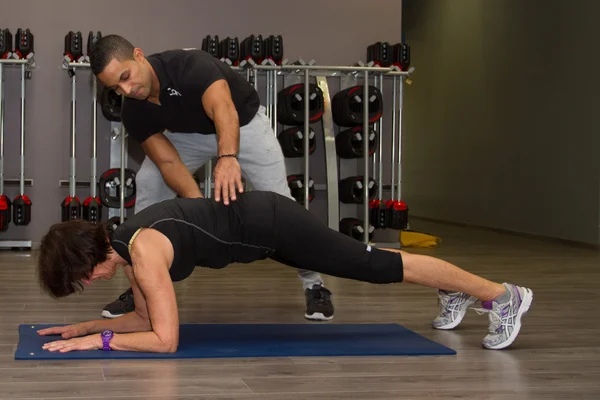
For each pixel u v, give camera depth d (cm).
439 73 1030
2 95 583
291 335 272
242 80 299
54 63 606
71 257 210
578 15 711
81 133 610
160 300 229
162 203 234
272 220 237
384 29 657
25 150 605
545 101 768
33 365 222
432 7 1050
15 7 601
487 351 253
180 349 244
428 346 255
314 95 590
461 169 962
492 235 809
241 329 284
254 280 442
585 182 700
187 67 277
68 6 608
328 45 650
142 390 199
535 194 786
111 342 236
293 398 195
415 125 1118
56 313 315
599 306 356
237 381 209
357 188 621
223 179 239
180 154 313
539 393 204
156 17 621
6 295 364
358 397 197
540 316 327
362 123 605
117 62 253
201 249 232
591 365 236
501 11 853
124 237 221
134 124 292
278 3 641
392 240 664
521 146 814
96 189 609
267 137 304
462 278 250
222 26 634
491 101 880
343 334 276
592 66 691
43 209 609
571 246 695
